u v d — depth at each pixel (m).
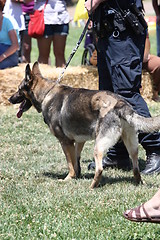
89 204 6.41
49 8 14.27
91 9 7.67
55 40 14.65
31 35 14.64
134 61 7.80
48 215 5.97
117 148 8.54
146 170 8.20
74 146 7.91
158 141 8.23
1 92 13.05
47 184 7.46
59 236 5.36
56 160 9.01
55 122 7.71
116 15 7.66
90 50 15.57
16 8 14.66
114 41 7.74
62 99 7.66
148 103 13.78
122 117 6.91
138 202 6.47
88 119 7.21
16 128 11.12
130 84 7.83
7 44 13.61
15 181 7.64
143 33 7.90
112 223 5.72
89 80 13.91
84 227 5.60
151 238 5.30
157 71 13.77
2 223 5.75
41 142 10.17
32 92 8.09
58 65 14.95
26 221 5.81
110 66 7.89
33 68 8.14
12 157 9.16
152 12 39.50
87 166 8.70
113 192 6.91
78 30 35.44
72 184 7.46
